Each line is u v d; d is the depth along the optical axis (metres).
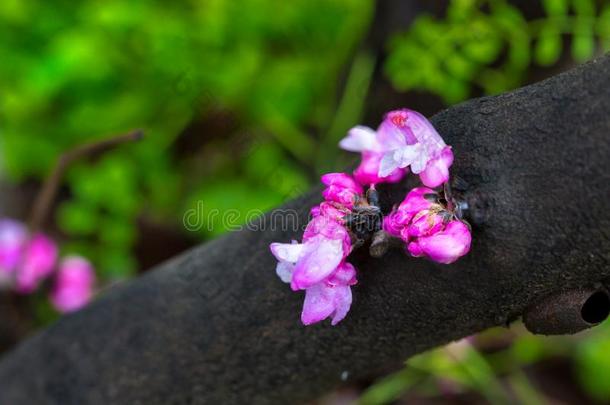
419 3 0.36
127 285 0.25
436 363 0.37
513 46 0.34
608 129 0.17
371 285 0.20
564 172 0.17
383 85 0.38
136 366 0.24
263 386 0.23
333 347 0.21
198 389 0.23
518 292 0.18
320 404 0.39
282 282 0.21
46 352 0.26
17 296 0.42
